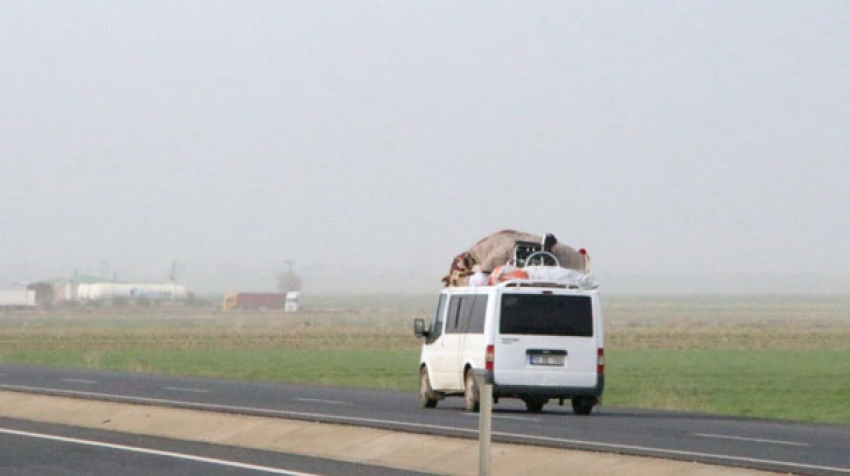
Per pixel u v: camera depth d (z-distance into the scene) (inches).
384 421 2674.7
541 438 2331.4
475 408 3038.9
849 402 4074.8
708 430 2618.1
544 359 3009.4
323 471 1847.9
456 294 3193.9
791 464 1919.3
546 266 3095.5
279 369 5890.8
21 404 2997.0
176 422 2524.6
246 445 2278.5
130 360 6678.2
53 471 1850.4
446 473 1913.1
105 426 2620.6
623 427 2659.9
